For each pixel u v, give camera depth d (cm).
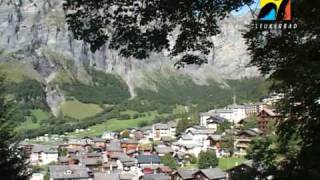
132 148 14200
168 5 1220
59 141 16650
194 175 8569
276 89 1420
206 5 1241
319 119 1320
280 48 1328
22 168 2183
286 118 1439
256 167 1435
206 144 12325
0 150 2122
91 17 1245
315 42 1241
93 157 12769
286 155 1426
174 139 14925
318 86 1261
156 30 1265
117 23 1246
